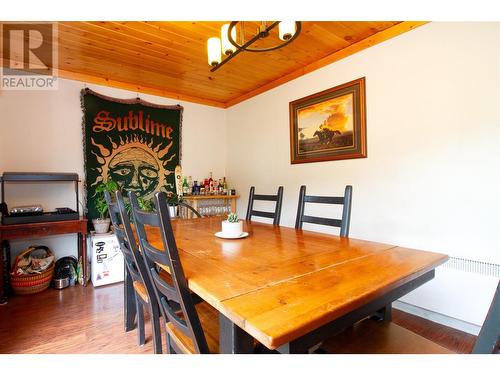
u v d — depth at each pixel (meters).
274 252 1.29
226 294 0.82
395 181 2.26
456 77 1.92
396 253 1.25
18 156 2.81
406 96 2.18
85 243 2.82
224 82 3.46
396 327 1.14
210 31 2.27
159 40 2.42
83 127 3.14
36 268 2.63
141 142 3.53
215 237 1.66
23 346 1.75
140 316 1.76
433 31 2.03
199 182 4.05
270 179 3.51
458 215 1.92
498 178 1.75
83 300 2.46
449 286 1.98
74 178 2.83
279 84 3.32
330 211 2.77
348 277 0.95
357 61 2.51
